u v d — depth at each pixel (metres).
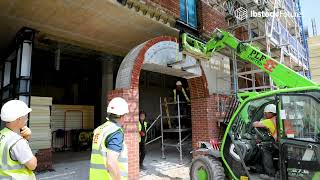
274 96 4.53
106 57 12.67
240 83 11.34
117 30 8.23
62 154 11.51
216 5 10.48
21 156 2.46
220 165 5.35
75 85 16.41
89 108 14.15
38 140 8.05
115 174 2.80
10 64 8.84
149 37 8.99
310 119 4.01
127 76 6.87
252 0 9.34
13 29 7.54
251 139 5.24
